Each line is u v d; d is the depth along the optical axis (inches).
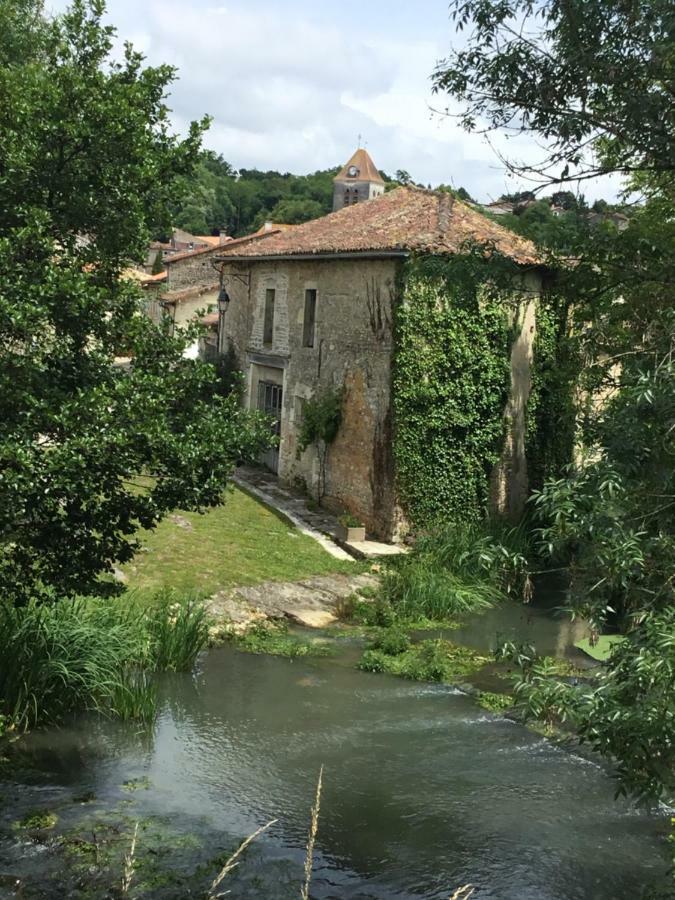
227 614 534.9
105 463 262.8
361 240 743.1
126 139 294.8
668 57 281.1
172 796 333.7
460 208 781.3
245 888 274.8
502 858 299.9
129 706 395.2
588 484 191.5
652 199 420.5
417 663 491.5
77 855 286.7
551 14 302.0
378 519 721.0
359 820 322.7
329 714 419.8
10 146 279.3
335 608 577.3
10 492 239.6
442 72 322.3
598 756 383.6
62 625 403.5
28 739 369.7
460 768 368.2
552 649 522.3
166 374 305.0
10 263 266.7
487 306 704.4
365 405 738.8
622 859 301.0
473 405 715.4
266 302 920.9
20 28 502.3
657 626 173.0
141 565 570.3
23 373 258.2
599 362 486.0
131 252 312.0
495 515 741.3
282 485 871.7
